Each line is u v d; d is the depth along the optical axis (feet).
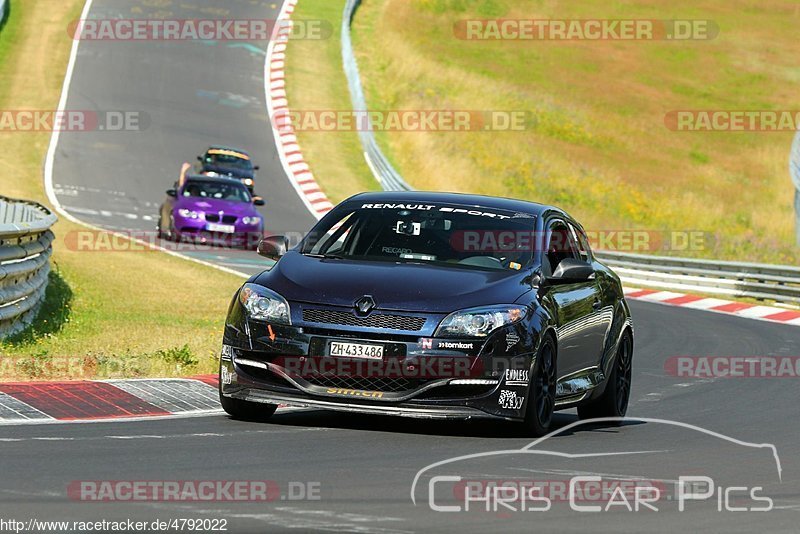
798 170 517.14
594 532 64.64
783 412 130.93
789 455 99.04
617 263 343.46
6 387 106.83
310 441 91.76
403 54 649.61
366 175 477.36
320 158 486.38
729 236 465.88
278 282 100.22
